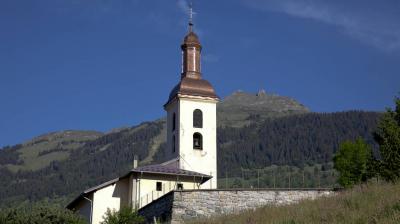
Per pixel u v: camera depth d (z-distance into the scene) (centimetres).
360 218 2684
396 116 4500
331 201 3275
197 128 6138
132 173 5209
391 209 2706
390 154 4069
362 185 3722
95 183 16925
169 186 5228
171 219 3862
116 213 4066
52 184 17600
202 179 5341
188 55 6406
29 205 4422
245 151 17150
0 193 17250
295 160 16188
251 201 4122
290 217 2980
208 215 3856
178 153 6031
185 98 6184
